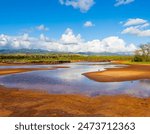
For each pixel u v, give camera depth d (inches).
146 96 710.5
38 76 1323.8
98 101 625.3
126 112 513.7
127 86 922.1
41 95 714.2
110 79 1149.7
